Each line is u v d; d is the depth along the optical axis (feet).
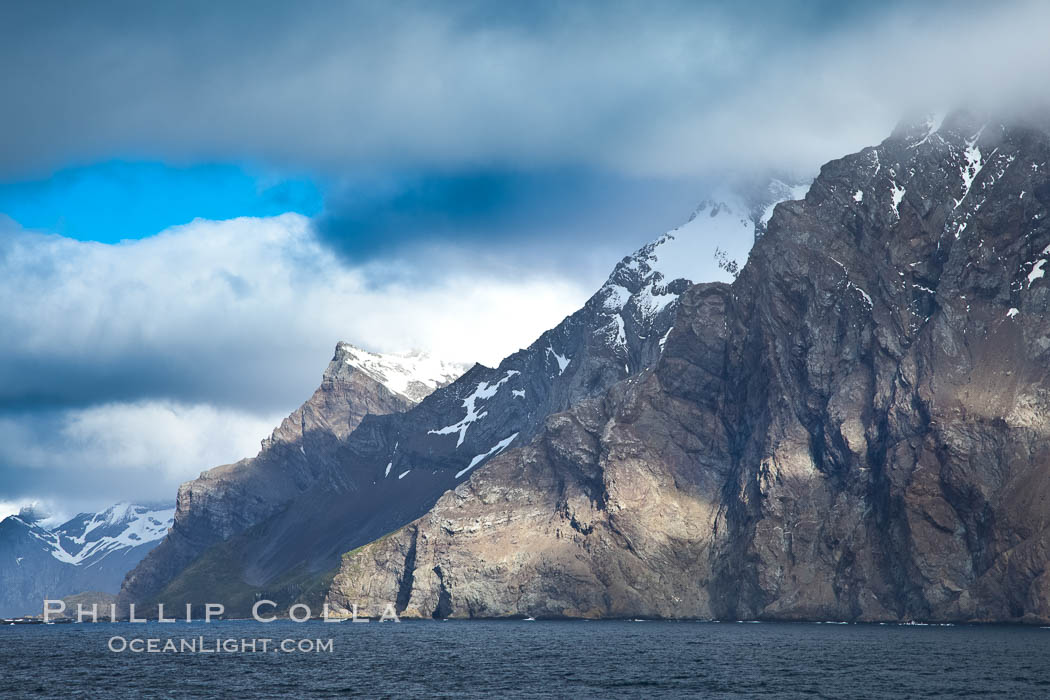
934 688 533.14
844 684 551.18
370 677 611.88
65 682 607.78
